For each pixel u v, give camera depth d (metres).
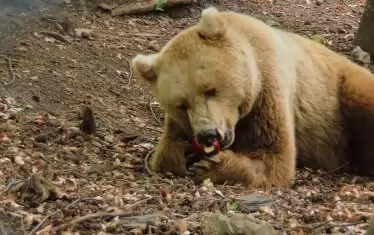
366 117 13.23
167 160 12.02
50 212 9.20
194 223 8.93
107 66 17.23
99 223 8.84
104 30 19.83
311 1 26.70
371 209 10.07
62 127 13.16
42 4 19.16
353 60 19.80
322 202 10.49
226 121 10.98
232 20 12.01
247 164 11.31
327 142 13.35
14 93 14.36
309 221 9.41
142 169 12.01
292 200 10.37
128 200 9.91
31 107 13.98
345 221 9.42
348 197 10.84
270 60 11.80
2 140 11.98
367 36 20.20
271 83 11.70
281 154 11.62
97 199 9.72
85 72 16.47
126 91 16.30
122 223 8.83
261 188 11.16
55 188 9.73
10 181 10.09
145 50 18.98
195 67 10.87
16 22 17.70
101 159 12.23
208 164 11.27
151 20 21.66
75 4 20.45
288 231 8.85
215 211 9.66
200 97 10.83
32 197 9.54
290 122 11.96
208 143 10.66
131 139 13.74
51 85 15.25
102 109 14.99
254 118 11.77
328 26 23.56
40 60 16.27
